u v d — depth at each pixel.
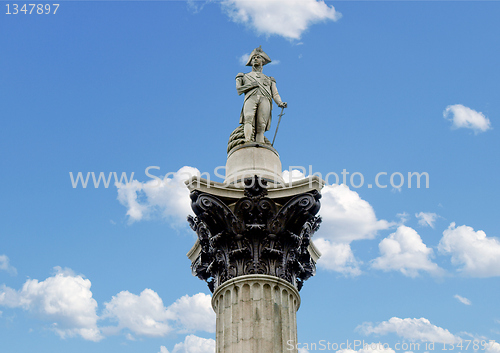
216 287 27.66
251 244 27.30
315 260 31.64
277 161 30.22
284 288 26.91
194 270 30.61
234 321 26.02
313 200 27.47
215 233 27.83
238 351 25.33
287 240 27.64
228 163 30.34
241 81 31.75
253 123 30.92
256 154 29.81
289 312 26.55
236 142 30.94
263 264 27.03
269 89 31.66
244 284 26.59
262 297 26.31
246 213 27.47
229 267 27.19
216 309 27.42
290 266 27.73
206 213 27.42
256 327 25.70
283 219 27.48
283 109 31.17
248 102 31.09
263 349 25.23
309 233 29.11
